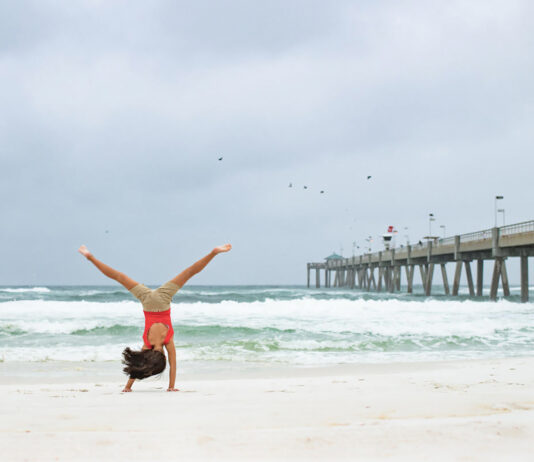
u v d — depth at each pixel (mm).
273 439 2975
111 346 12734
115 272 5918
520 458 2584
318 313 22594
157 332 5949
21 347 12562
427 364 9883
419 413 4449
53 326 16031
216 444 2889
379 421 3822
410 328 16484
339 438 2977
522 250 33250
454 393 5859
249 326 16734
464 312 23750
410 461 2559
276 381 7508
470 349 12711
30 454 2699
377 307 25094
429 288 47625
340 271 103500
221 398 5613
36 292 53500
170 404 5121
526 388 6336
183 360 10703
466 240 39438
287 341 13570
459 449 2750
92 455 2689
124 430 3668
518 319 19922
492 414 4371
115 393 6156
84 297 41688
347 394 5895
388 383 7035
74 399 5555
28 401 5398
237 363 10281
